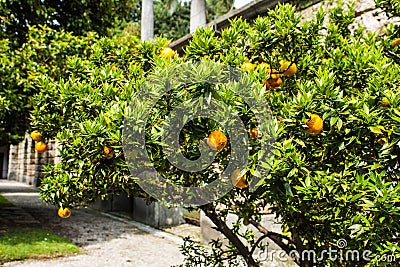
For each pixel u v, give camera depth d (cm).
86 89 215
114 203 1227
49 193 219
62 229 850
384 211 153
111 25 977
